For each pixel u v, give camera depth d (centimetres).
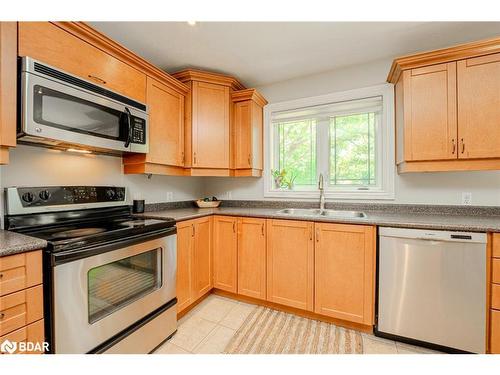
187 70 227
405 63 181
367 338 173
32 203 141
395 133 219
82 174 175
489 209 190
